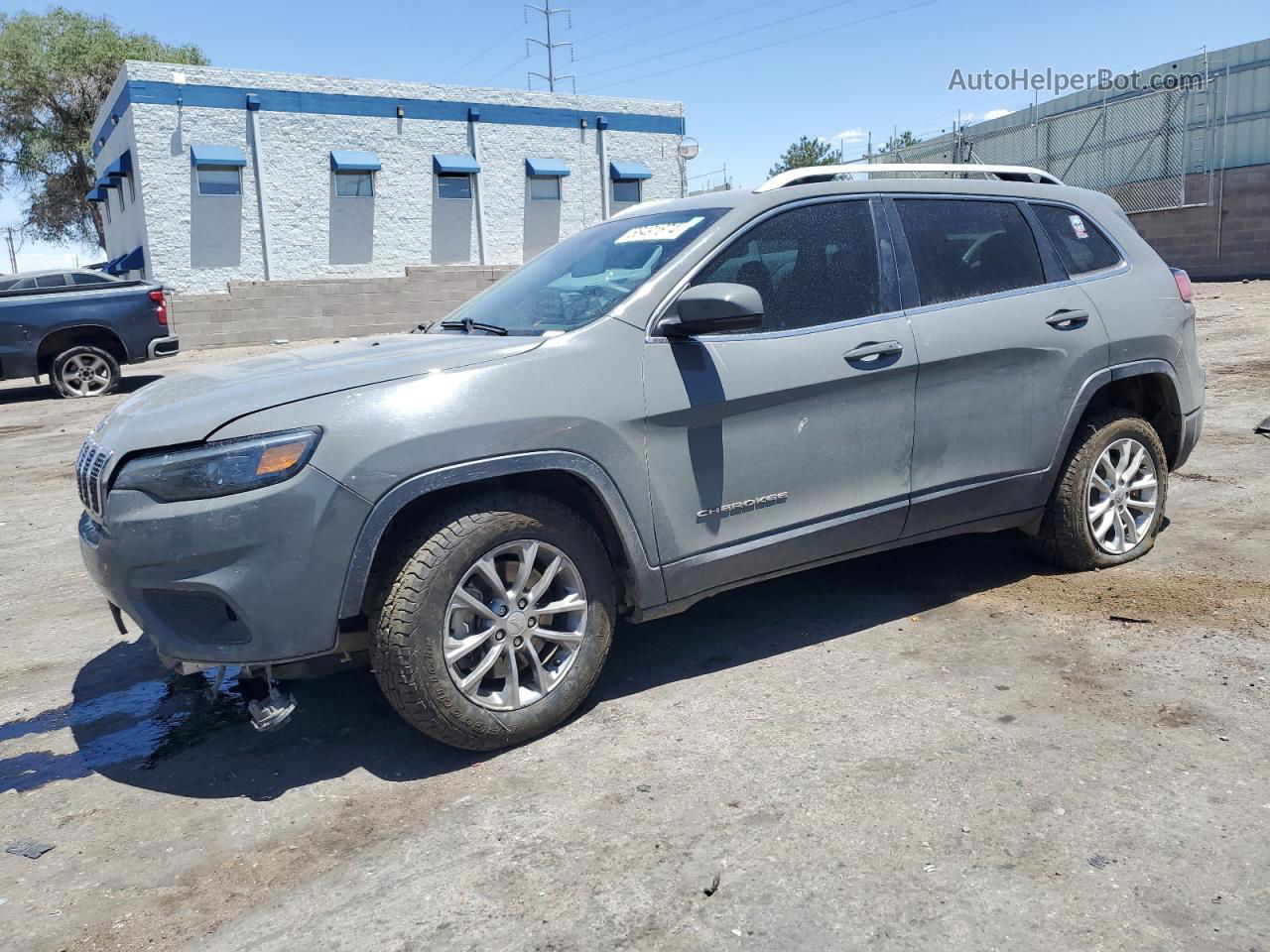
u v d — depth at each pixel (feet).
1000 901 7.61
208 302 68.85
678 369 11.08
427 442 9.71
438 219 91.86
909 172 13.34
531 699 10.49
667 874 8.21
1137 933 7.19
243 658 9.57
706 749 10.26
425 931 7.71
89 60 118.01
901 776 9.47
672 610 11.47
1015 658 12.00
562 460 10.32
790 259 12.11
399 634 9.65
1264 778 9.09
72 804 10.11
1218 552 15.37
